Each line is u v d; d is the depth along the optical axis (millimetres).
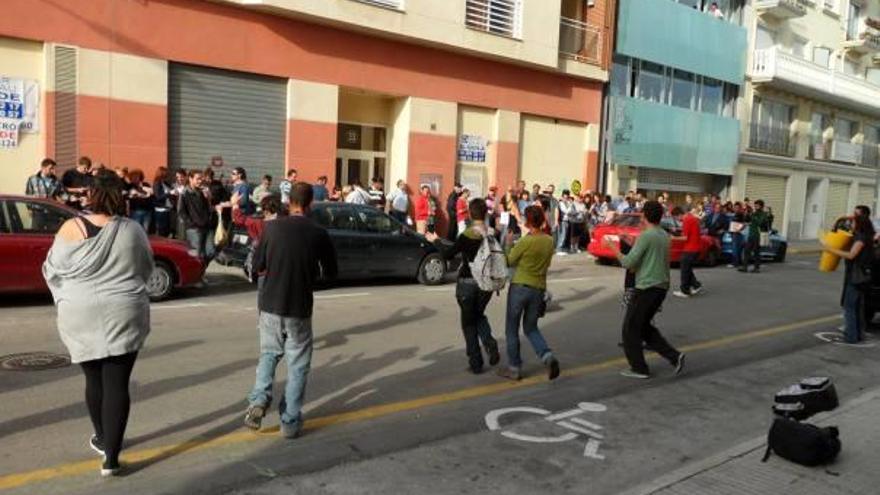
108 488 4379
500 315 10797
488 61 20641
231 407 5934
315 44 16766
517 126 21812
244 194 14156
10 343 7578
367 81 17844
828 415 6117
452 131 19922
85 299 4277
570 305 11906
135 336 4395
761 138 33000
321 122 17031
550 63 21531
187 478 4574
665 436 5859
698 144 28844
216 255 12953
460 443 5461
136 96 14242
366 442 5363
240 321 9266
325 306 10719
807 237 37875
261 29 15867
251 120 16078
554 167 23484
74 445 4988
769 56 31344
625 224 18406
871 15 40250
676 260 19109
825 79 34469
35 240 9461
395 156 19344
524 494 4641
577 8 23984
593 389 7059
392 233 13164
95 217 4391
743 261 19781
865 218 9906
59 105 13359
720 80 30281
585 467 5141
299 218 5234
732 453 5258
